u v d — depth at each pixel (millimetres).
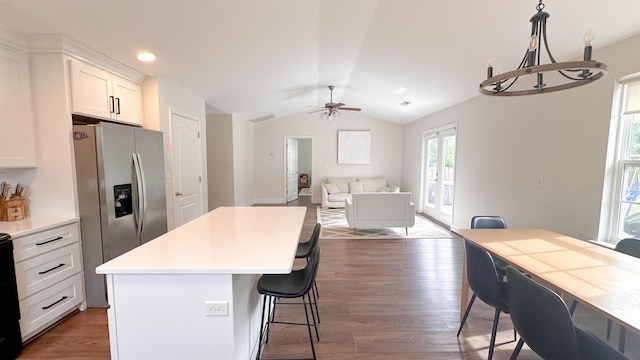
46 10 2039
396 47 3447
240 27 2713
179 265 1379
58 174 2490
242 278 1595
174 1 2154
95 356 1988
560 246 2080
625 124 2459
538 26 1500
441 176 6133
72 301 2465
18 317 2002
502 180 3949
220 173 6633
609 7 2068
